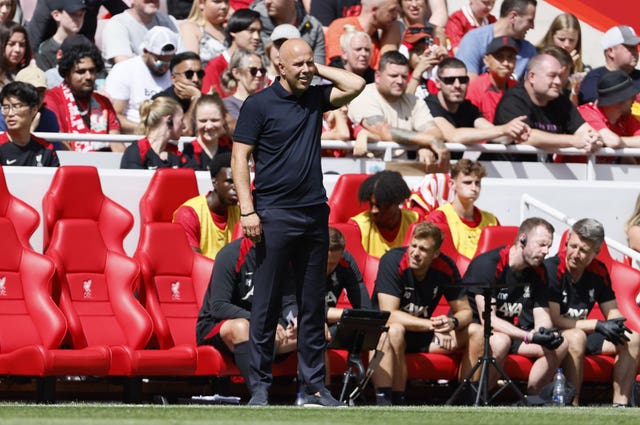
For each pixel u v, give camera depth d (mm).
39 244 33719
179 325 32375
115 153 36375
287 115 26391
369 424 20344
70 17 41875
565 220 37000
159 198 33594
